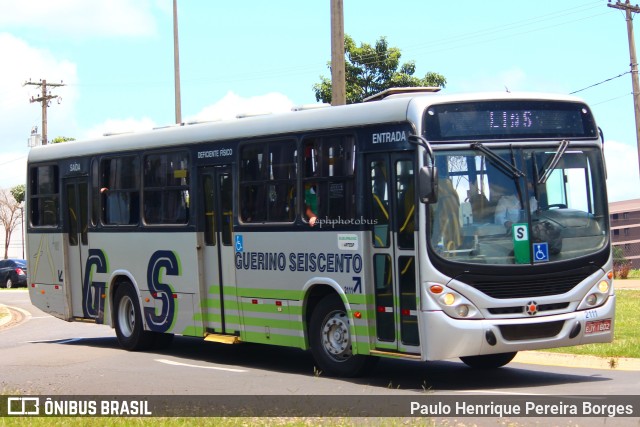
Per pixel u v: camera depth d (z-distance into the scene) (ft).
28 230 61.82
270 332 44.04
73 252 58.29
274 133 43.70
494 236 36.37
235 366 46.73
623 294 77.36
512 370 43.11
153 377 42.80
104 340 62.44
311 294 42.32
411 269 36.81
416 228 36.22
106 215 55.57
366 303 38.70
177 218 49.93
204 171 48.19
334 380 40.40
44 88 199.31
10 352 55.72
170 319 50.44
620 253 125.08
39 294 60.90
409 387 38.14
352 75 97.19
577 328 37.17
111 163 55.11
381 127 38.22
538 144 37.65
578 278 37.50
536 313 36.50
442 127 36.65
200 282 48.26
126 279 54.29
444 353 35.60
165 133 50.93
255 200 44.83
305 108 43.50
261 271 44.32
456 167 36.47
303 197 42.06
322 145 41.19
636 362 42.83
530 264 36.50
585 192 38.40
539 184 37.35
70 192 58.59
